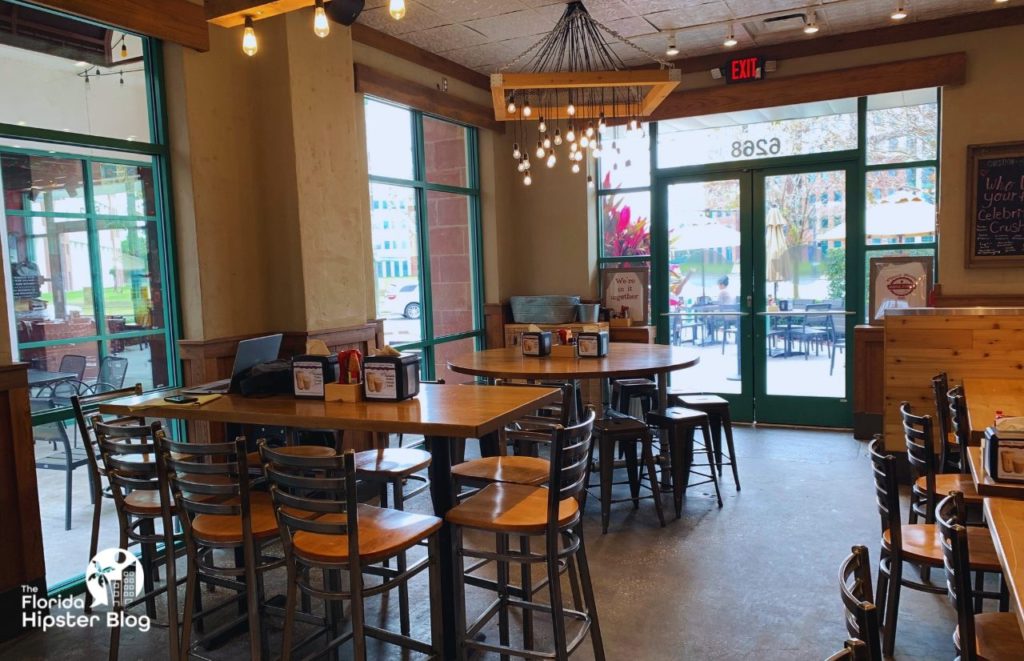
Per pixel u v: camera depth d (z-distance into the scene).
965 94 5.52
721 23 5.39
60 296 3.52
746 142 6.53
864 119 6.08
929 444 2.79
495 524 2.29
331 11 4.48
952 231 5.63
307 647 2.88
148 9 3.70
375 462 3.10
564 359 4.57
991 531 1.82
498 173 6.82
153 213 4.01
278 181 4.41
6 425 3.01
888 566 2.69
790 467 5.18
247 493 2.31
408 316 5.78
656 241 6.90
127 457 3.67
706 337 6.81
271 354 3.21
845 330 6.29
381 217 5.46
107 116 3.71
